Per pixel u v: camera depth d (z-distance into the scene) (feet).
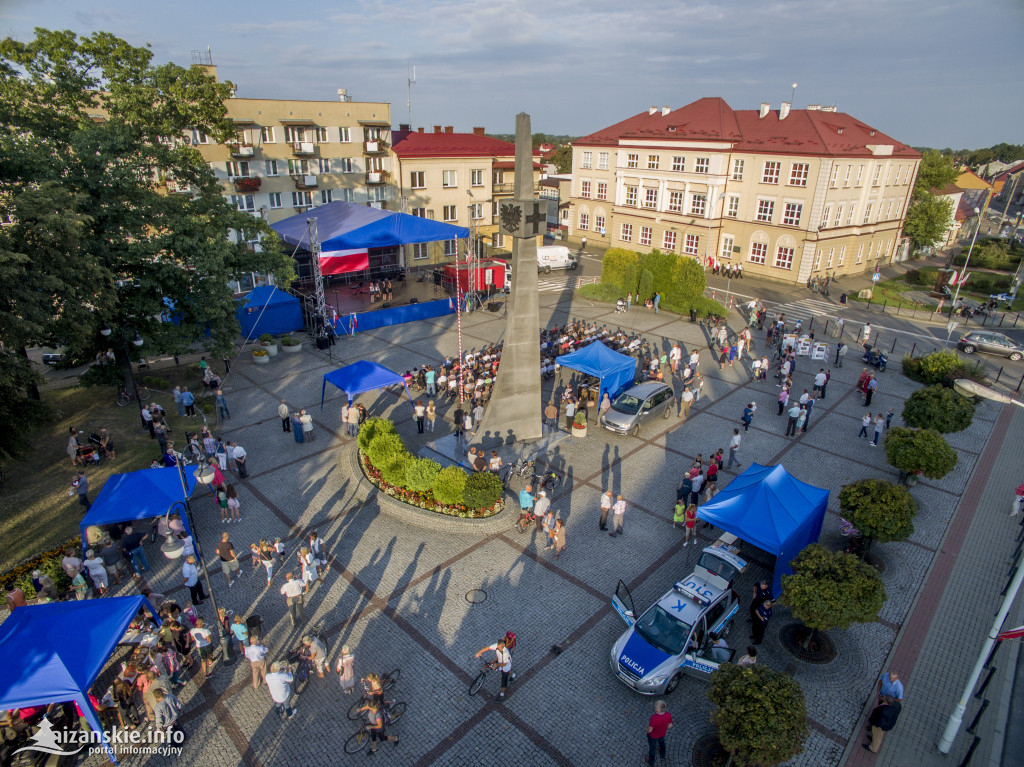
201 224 79.97
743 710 32.78
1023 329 130.93
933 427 70.74
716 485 67.72
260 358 104.42
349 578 52.49
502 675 40.65
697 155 174.40
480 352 108.88
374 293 143.13
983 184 284.20
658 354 108.88
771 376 100.99
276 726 38.88
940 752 37.37
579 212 225.15
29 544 56.44
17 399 58.39
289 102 145.89
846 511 53.98
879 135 174.09
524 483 67.21
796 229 161.89
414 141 178.70
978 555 56.75
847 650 45.78
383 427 66.59
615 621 48.19
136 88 91.04
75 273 62.54
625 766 36.50
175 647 42.42
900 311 143.74
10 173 68.59
